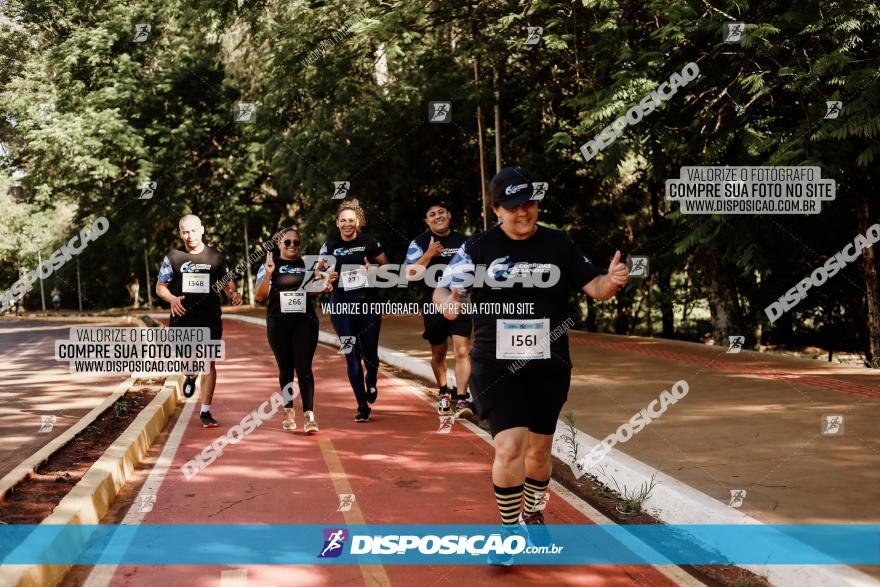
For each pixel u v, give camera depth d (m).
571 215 23.91
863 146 11.09
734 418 7.20
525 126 20.17
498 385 4.25
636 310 26.89
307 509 5.31
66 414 8.85
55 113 34.62
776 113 13.02
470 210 26.78
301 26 18.09
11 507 4.96
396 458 6.68
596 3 13.30
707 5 11.86
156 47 36.22
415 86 22.94
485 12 16.78
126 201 36.41
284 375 7.91
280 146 24.50
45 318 39.91
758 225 13.49
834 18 10.38
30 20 38.41
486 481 5.93
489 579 4.10
